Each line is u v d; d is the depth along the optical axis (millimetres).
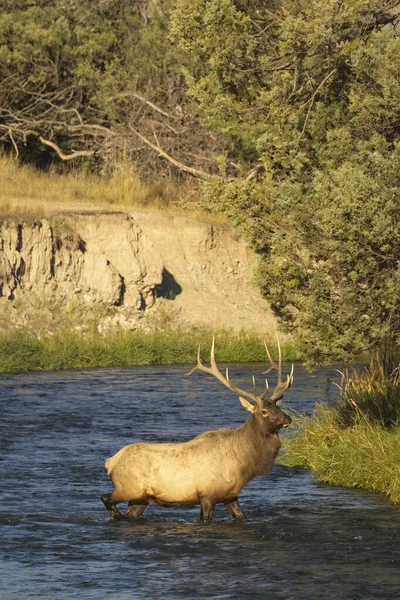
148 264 133875
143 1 169500
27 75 162000
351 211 47375
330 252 50406
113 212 138125
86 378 101688
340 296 50125
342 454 56031
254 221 58062
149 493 44750
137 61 159625
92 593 35594
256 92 66562
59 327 122625
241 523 45562
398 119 57594
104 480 54781
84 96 167125
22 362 108250
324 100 63969
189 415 78688
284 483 55094
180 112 156500
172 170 158000
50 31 156625
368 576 37594
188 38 66375
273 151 61875
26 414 77688
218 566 38844
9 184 144750
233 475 44156
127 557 40094
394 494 50719
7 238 124875
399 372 63500
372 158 49531
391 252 48750
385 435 56344
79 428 71750
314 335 51438
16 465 58344
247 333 128625
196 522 45875
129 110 159125
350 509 48562
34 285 126312
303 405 83125
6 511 47500
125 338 119375
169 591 35812
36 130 164750
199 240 144250
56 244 128500
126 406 83000
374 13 62500
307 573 37938
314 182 51469
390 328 50562
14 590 35938
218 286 141625
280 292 55594
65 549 41156
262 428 44188
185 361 119000
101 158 164625
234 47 64562
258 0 66125
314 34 60562
